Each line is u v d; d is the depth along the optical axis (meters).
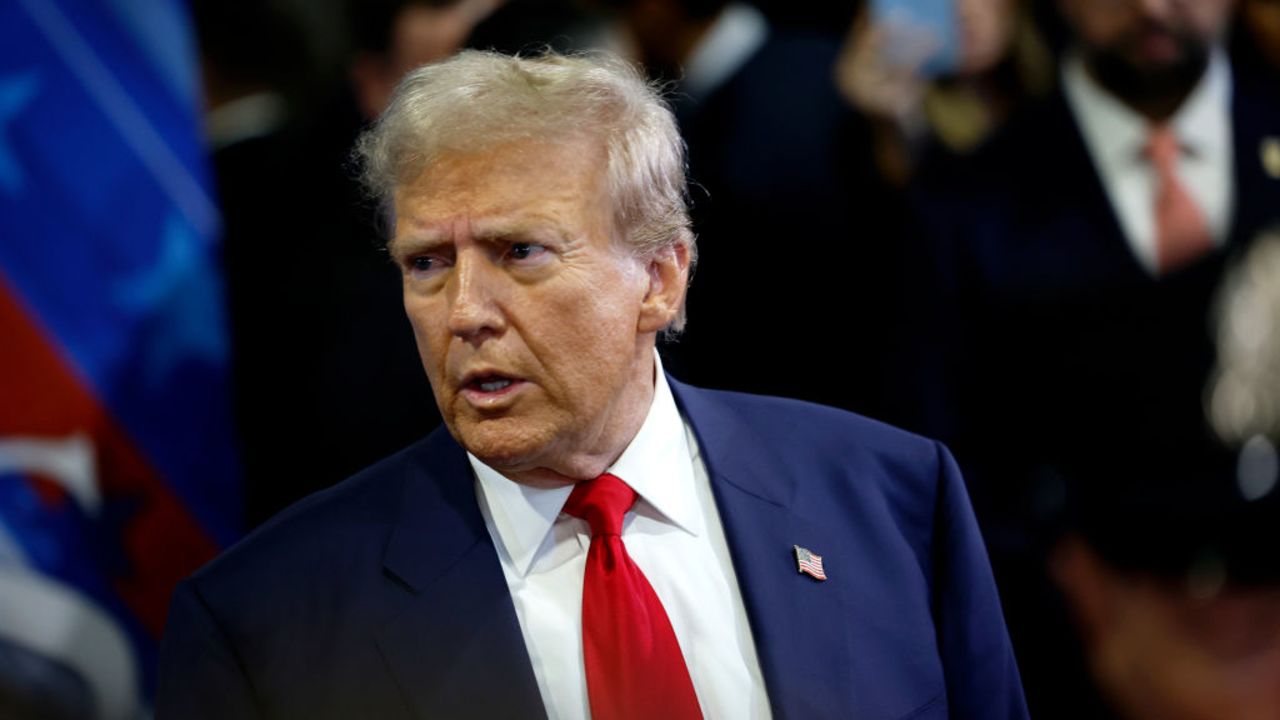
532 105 1.98
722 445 2.33
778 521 2.27
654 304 2.15
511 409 2.02
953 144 4.03
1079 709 4.04
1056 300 3.99
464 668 2.07
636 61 3.80
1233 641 4.01
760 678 2.16
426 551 2.16
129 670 4.06
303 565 2.17
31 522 4.01
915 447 2.42
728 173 3.96
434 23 3.55
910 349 4.02
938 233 4.00
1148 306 3.97
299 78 3.69
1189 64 3.96
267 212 3.61
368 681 2.08
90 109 4.05
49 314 4.04
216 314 4.07
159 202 4.06
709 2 3.92
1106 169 3.99
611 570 2.14
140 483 4.08
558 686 2.10
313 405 3.46
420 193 1.99
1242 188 4.00
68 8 4.04
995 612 2.35
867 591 2.24
